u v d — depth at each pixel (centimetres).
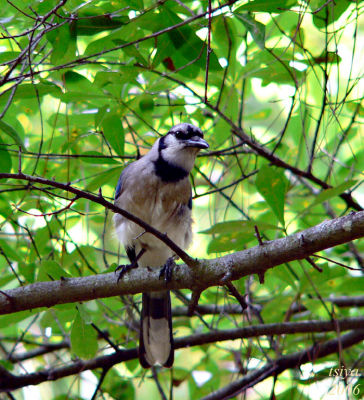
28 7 686
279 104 1260
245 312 925
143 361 891
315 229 633
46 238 861
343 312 1025
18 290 713
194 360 1271
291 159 1052
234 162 1009
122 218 924
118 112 824
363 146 1044
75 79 791
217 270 677
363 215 602
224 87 909
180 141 900
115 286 719
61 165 918
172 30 711
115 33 719
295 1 754
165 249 952
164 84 861
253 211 1096
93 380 1071
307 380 859
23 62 754
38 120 1062
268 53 845
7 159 766
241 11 729
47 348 998
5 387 867
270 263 657
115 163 824
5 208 869
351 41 1169
